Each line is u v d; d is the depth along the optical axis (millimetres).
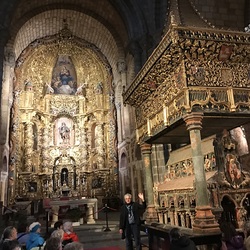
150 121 7637
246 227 4246
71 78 26703
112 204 21312
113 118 24453
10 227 4641
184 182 7051
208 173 7031
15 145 21203
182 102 5879
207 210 5430
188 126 5793
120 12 19406
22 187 21594
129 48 18453
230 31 5750
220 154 6582
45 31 24297
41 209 16062
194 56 5914
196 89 5801
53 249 3373
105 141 24719
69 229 5848
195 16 6352
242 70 6266
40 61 25297
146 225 7535
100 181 23328
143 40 16953
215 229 5227
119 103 22922
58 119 25422
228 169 6469
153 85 7168
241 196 6348
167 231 6238
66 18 23641
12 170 20219
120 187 22531
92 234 10570
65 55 26406
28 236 5711
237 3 14531
